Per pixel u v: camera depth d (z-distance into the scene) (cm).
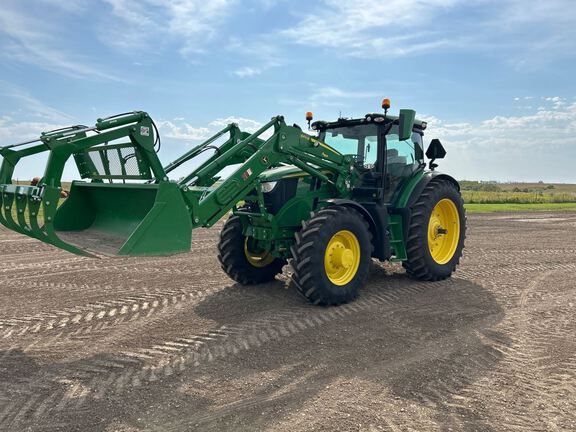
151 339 427
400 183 657
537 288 631
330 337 436
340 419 289
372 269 738
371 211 598
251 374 354
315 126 695
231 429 278
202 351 399
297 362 378
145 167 434
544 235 1243
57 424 282
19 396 318
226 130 595
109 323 470
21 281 639
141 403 309
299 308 527
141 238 409
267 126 540
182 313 505
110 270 714
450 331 455
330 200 553
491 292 607
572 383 341
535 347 413
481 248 998
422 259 640
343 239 556
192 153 571
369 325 471
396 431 275
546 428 280
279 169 612
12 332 442
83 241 443
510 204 3050
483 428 280
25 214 412
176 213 430
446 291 610
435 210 694
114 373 354
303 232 523
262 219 568
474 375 354
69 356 386
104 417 291
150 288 610
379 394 323
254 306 534
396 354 396
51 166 388
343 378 348
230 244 613
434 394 323
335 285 532
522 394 323
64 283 630
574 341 429
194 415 294
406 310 523
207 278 670
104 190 473
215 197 481
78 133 397
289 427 279
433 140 693
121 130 417
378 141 628
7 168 432
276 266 650
